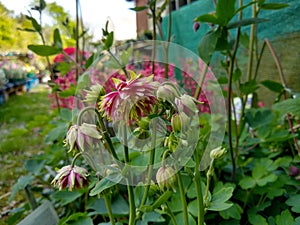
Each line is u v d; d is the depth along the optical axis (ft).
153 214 0.94
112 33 1.07
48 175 1.88
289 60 1.72
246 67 2.03
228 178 1.43
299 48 1.63
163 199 0.64
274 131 1.66
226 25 1.08
